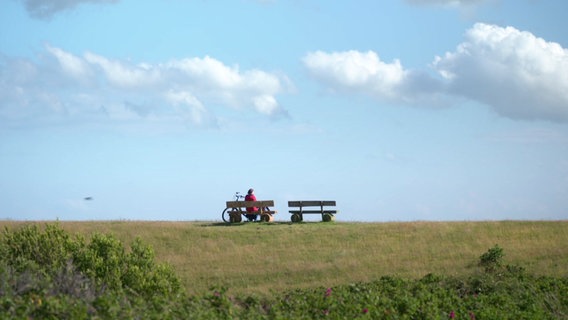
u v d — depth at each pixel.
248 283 26.95
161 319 11.41
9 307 10.75
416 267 28.98
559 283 20.59
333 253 31.98
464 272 26.62
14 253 18.41
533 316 15.46
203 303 13.38
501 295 17.77
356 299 15.33
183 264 30.42
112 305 11.41
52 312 10.70
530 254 30.70
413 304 14.87
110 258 18.48
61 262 16.98
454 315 14.45
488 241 33.84
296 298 15.73
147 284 17.67
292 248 33.16
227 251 32.75
